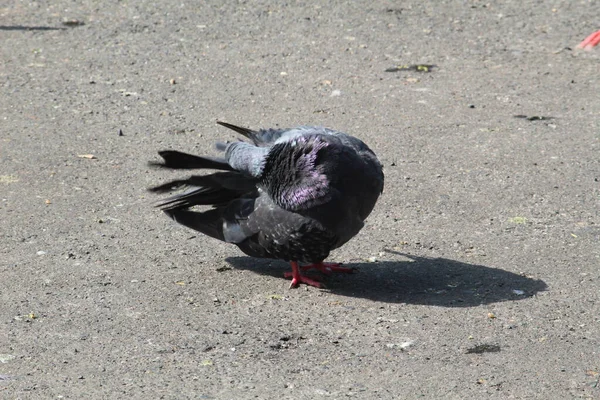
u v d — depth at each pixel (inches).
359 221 390.9
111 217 473.7
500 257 431.2
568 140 573.9
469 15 799.7
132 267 422.0
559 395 319.6
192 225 421.7
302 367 338.0
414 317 375.9
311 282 405.7
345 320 374.6
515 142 571.8
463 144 569.3
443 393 320.8
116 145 566.6
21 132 582.6
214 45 738.2
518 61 708.7
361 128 593.6
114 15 796.0
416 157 550.6
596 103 633.6
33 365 338.0
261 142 412.5
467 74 684.7
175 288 402.9
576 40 747.4
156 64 701.9
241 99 641.0
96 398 316.8
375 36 754.8
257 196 402.3
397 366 339.0
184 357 345.1
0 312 377.7
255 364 340.2
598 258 427.8
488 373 333.7
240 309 384.8
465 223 467.8
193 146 567.2
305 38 751.7
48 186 508.4
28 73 681.0
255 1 828.6
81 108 623.2
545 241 446.9
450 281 408.5
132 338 358.9
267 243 396.2
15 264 420.8
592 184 512.7
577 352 347.9
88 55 716.0
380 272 419.2
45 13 800.9
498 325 368.8
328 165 374.3
